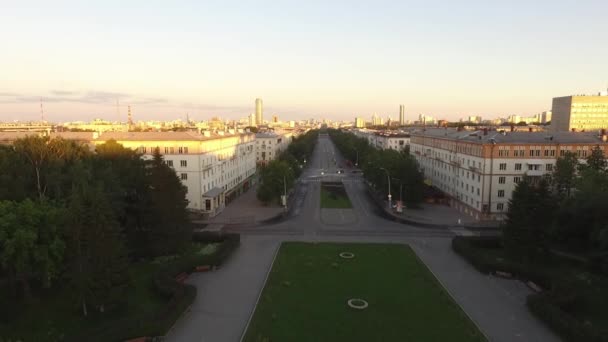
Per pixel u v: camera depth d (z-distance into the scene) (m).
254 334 37.81
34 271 42.38
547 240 58.12
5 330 38.50
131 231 58.66
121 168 63.06
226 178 106.19
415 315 41.91
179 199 59.31
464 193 92.56
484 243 65.06
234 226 81.00
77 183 51.50
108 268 40.97
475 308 43.91
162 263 57.88
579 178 67.25
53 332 38.44
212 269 55.59
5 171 51.31
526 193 56.69
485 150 81.62
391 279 51.75
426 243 68.62
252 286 49.91
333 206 101.06
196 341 36.78
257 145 190.62
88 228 39.75
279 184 101.50
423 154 127.75
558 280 47.56
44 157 56.81
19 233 39.03
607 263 51.03
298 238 71.94
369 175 123.56
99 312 42.38
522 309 43.72
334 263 57.16
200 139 86.44
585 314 42.78
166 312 39.69
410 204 100.19
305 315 41.81
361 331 38.50
